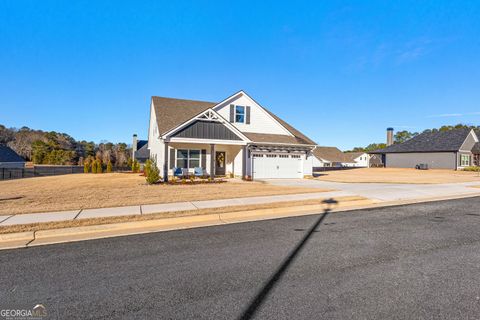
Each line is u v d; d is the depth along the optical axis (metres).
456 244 5.57
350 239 5.91
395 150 43.31
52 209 8.30
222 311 3.13
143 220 7.17
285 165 22.09
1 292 3.60
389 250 5.19
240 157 20.95
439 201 11.37
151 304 3.29
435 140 40.12
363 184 17.20
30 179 22.89
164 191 12.59
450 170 35.19
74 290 3.64
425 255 4.92
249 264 4.51
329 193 12.45
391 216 8.34
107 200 9.95
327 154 69.06
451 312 3.10
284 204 9.48
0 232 6.04
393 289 3.63
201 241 5.77
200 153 21.14
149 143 28.41
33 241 5.78
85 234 6.32
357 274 4.10
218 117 18.55
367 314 3.05
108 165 37.47
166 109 22.05
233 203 9.52
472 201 11.38
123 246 5.45
